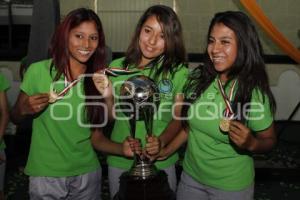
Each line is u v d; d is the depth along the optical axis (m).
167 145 1.93
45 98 1.72
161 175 1.84
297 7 5.38
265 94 1.69
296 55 4.41
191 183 1.88
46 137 1.85
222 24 1.68
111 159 2.00
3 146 2.19
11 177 4.02
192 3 5.38
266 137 1.72
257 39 1.69
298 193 3.73
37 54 3.78
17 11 5.61
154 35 1.83
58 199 1.89
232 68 1.71
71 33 1.77
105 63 1.88
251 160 1.81
